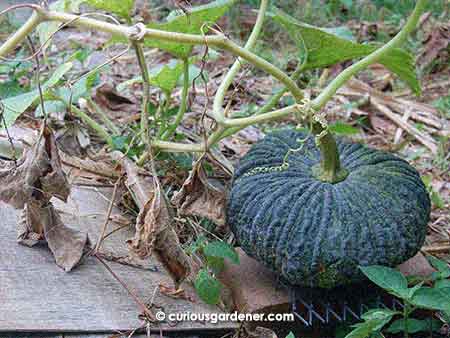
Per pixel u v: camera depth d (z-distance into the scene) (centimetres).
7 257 79
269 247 76
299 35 84
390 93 157
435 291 71
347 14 198
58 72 87
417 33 176
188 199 81
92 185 96
